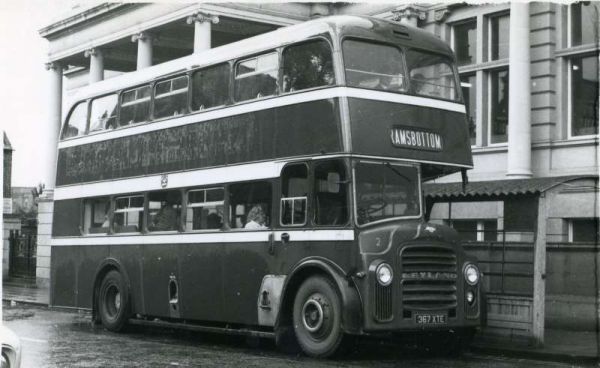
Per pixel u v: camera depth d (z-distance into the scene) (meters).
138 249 14.69
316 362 10.68
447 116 12.07
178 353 11.73
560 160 17.72
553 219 16.12
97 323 15.70
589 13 17.56
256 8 23.05
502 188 12.12
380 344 13.12
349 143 10.84
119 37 25.75
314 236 11.17
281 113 11.88
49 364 10.38
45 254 28.30
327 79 11.21
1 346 7.14
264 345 13.22
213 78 13.38
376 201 10.98
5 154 28.75
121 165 15.33
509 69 18.52
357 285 10.61
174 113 14.14
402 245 10.84
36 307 21.33
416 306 10.84
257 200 12.24
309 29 11.62
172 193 14.02
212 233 13.01
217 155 13.05
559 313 14.70
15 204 33.34
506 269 13.91
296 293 11.53
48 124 27.92
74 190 16.56
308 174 11.34
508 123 18.72
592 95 17.36
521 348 11.84
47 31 27.67
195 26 22.81
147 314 14.48
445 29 20.34
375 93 11.25
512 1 17.56
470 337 11.72
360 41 11.37
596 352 11.32
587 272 14.36
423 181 12.01
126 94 15.52
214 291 12.91
